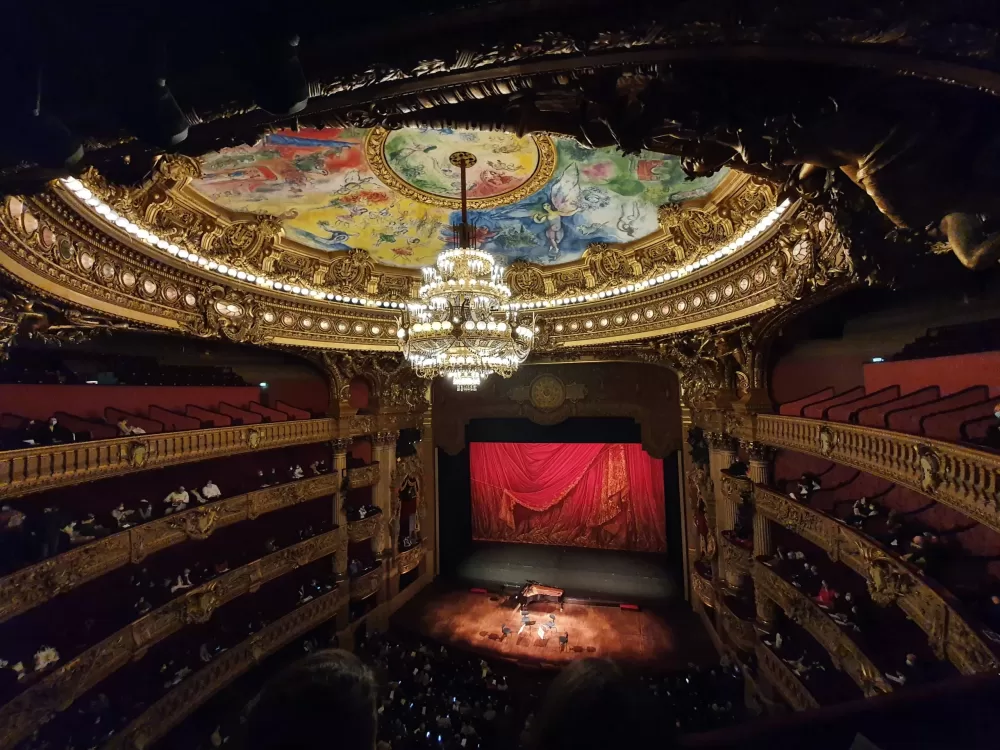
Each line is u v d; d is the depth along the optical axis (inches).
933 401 257.3
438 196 399.5
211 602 464.1
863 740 62.6
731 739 63.3
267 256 449.4
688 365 573.0
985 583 246.2
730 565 502.0
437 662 601.6
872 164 91.9
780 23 70.7
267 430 534.6
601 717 56.2
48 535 333.4
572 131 102.7
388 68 82.8
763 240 348.5
